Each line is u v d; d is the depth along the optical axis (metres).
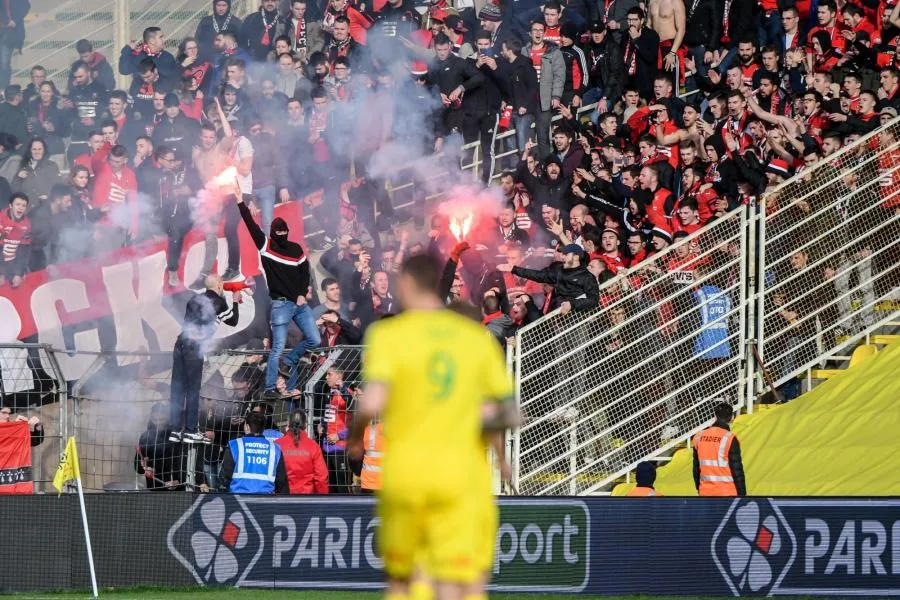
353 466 42.44
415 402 19.25
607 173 58.19
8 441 44.38
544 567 37.00
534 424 46.69
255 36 69.69
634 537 37.00
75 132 70.50
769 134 53.38
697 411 49.56
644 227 54.59
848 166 51.53
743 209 50.06
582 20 65.88
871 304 49.78
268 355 48.72
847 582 36.59
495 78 62.38
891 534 36.69
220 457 47.81
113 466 48.56
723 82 59.84
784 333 50.34
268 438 41.59
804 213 50.59
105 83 72.06
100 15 79.19
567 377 47.84
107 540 37.72
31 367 47.91
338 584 37.28
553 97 61.88
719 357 49.19
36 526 37.34
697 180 54.66
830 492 41.62
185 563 37.75
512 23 67.88
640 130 59.59
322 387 47.50
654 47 62.34
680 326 49.12
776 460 45.16
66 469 37.59
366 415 18.81
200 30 70.75
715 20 61.41
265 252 47.50
